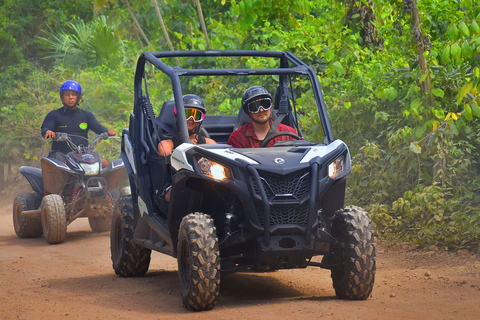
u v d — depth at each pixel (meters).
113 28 22.55
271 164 5.73
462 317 5.19
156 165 7.23
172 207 6.18
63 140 11.63
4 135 20.06
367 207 9.77
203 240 5.62
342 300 6.00
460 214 8.49
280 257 5.76
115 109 19.22
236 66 15.09
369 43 11.58
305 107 12.07
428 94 9.34
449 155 9.50
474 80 7.91
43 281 7.64
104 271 8.43
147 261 7.82
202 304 5.66
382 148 11.00
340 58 11.63
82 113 12.26
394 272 7.38
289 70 6.90
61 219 11.02
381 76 10.53
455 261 7.66
